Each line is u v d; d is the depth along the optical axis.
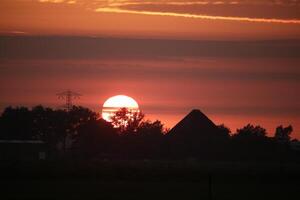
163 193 175.00
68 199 156.38
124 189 185.88
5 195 164.75
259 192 180.50
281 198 164.00
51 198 157.75
